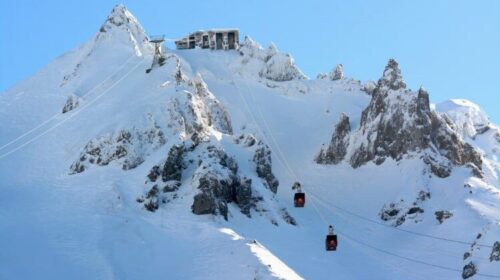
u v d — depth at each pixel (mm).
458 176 160125
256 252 113250
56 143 160625
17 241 116125
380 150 173000
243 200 138375
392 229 152125
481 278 128625
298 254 129250
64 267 110750
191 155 142500
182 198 133375
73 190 139625
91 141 150375
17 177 149250
